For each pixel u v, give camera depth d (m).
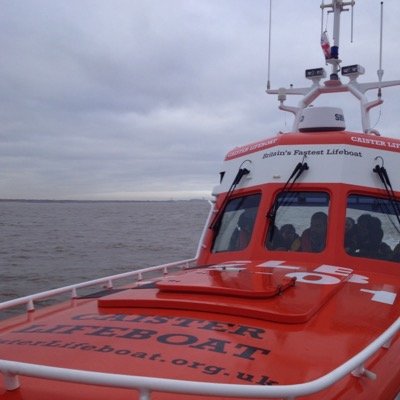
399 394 2.95
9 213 81.56
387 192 5.05
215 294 3.48
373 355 2.85
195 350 2.78
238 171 5.64
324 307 3.45
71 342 2.95
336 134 5.29
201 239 5.68
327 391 2.55
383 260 4.75
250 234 5.14
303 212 5.04
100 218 59.09
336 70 7.19
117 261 19.41
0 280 15.34
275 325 3.12
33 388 2.55
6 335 3.29
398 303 3.84
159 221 49.91
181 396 2.43
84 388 2.53
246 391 2.11
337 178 5.03
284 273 4.14
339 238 4.77
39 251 22.33
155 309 3.38
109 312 3.44
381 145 5.27
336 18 7.24
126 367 2.62
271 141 5.54
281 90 7.20
